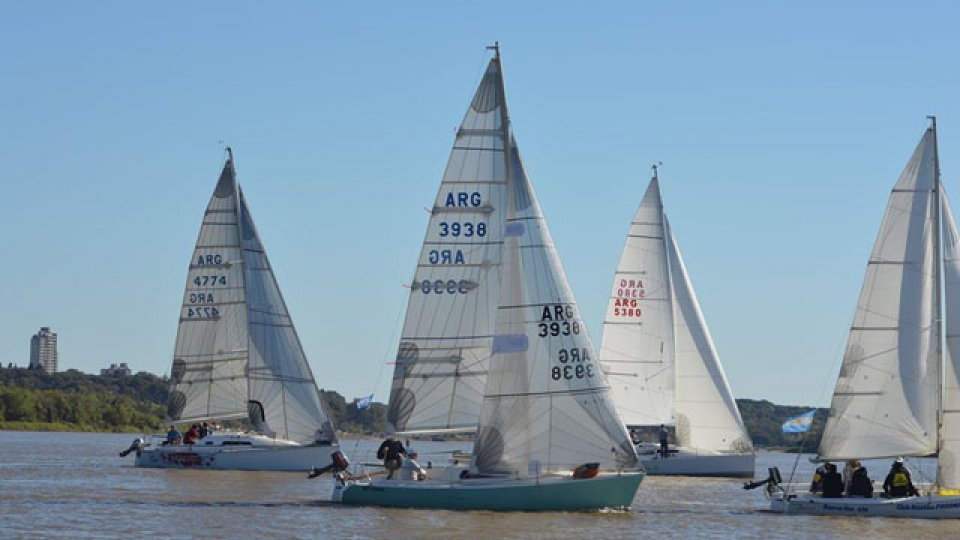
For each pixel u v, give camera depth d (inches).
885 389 4160.9
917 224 4175.7
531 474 3826.3
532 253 3900.1
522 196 3914.9
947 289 4121.6
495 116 4126.5
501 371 3860.7
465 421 4126.5
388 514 3752.5
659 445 5999.0
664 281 6033.5
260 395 5944.9
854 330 4200.3
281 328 5984.3
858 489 4045.3
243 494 4515.3
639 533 3518.7
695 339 6048.2
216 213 6156.5
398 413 4126.5
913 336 4153.5
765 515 4040.4
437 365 4126.5
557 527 3553.2
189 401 6176.2
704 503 4525.1
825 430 4202.8
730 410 6008.9
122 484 4899.1
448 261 4133.9
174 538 3309.5
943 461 4045.3
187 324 6186.0
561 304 3887.8
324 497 4424.2
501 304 3882.9
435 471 3971.5
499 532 3437.5
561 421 3848.4
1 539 3257.9
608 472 3868.1
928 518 3919.8
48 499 4200.3
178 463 5871.1
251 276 6067.9
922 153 4185.5
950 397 4052.7
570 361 3868.1
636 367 6013.8
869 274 4202.8
